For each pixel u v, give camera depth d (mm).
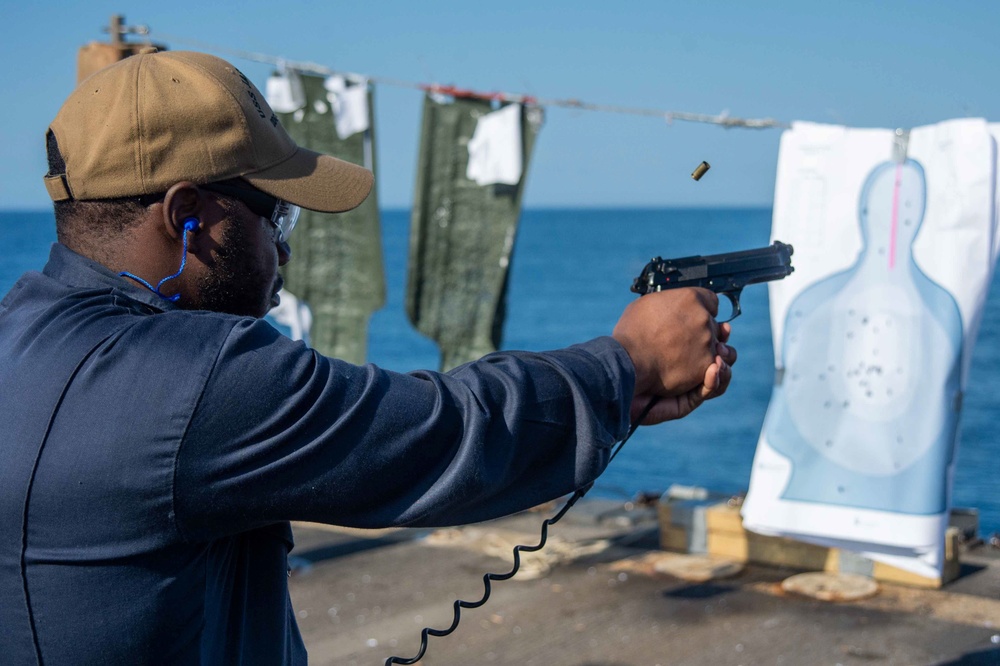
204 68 1200
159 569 1074
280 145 1266
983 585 4965
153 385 1060
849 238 3844
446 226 5473
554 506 6719
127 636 1060
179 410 1047
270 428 1058
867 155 3791
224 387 1058
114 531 1055
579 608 4844
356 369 1132
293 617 1406
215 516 1072
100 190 1169
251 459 1056
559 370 1169
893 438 3773
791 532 3951
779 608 4750
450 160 5406
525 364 1172
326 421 1071
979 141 3549
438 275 5512
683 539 5695
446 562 5613
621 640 4434
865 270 3820
